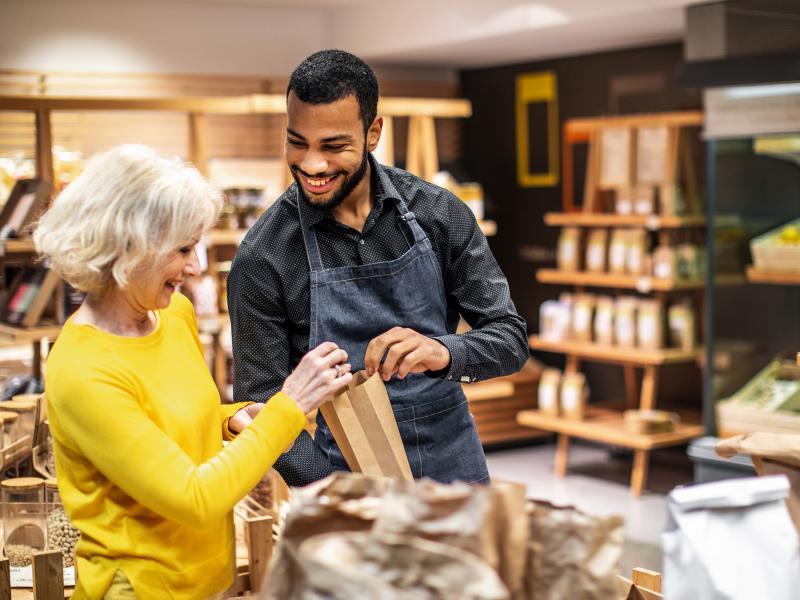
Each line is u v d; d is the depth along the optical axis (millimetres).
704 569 1300
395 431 1916
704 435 5496
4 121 6641
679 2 5148
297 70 2020
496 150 7980
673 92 6602
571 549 1271
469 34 6324
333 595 1158
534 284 7797
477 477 2348
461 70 8203
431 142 5898
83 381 1631
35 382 4414
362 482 1295
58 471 1759
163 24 7039
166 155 1759
